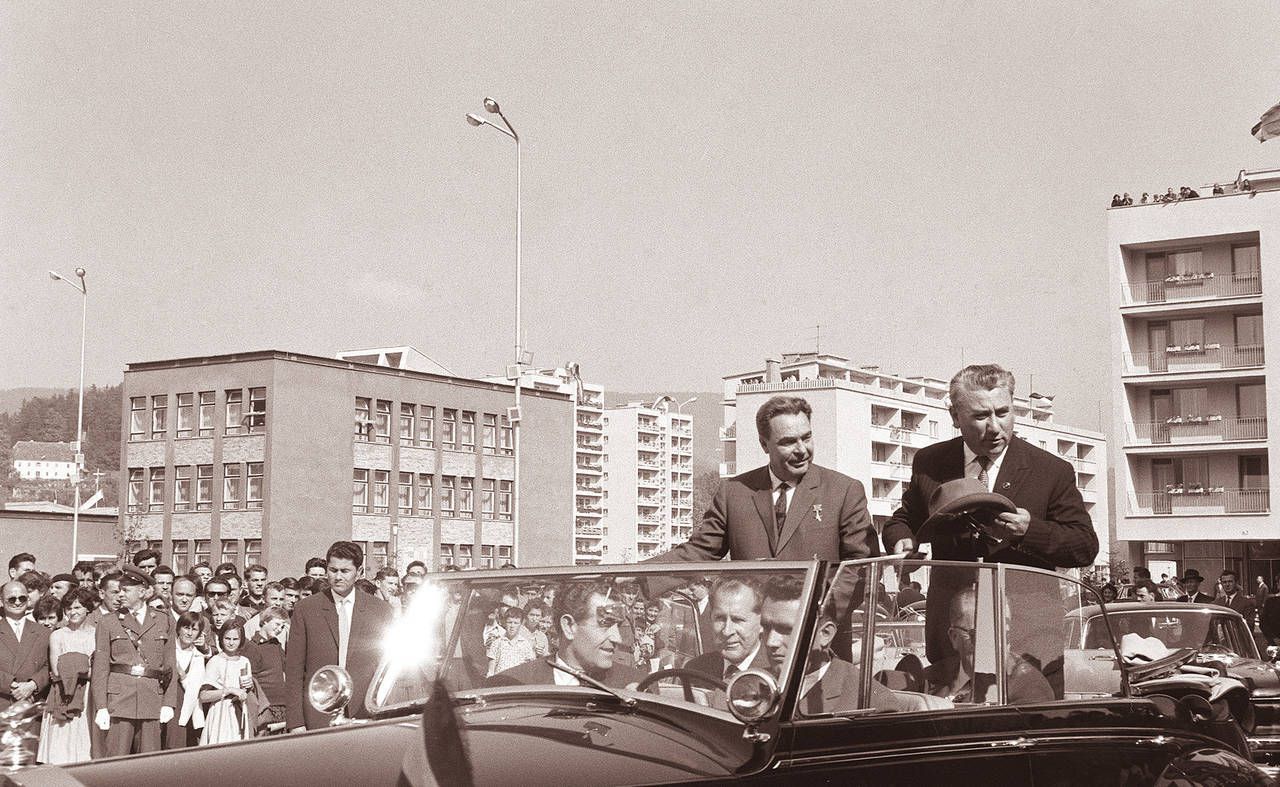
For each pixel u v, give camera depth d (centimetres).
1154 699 485
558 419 7550
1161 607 1195
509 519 7250
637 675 393
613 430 16112
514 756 333
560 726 361
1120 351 4966
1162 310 4909
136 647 1044
